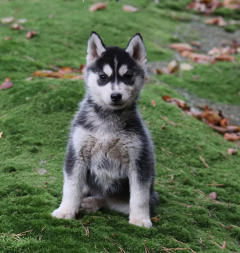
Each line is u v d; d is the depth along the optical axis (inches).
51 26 405.7
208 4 567.8
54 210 169.8
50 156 224.1
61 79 295.4
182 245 158.7
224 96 345.1
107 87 180.1
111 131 173.0
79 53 363.9
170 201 200.7
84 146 173.5
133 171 172.6
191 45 442.9
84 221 165.5
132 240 155.5
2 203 172.2
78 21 420.8
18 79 298.5
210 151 255.6
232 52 428.8
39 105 263.7
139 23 454.6
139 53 197.0
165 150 249.6
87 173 182.4
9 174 200.5
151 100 291.6
